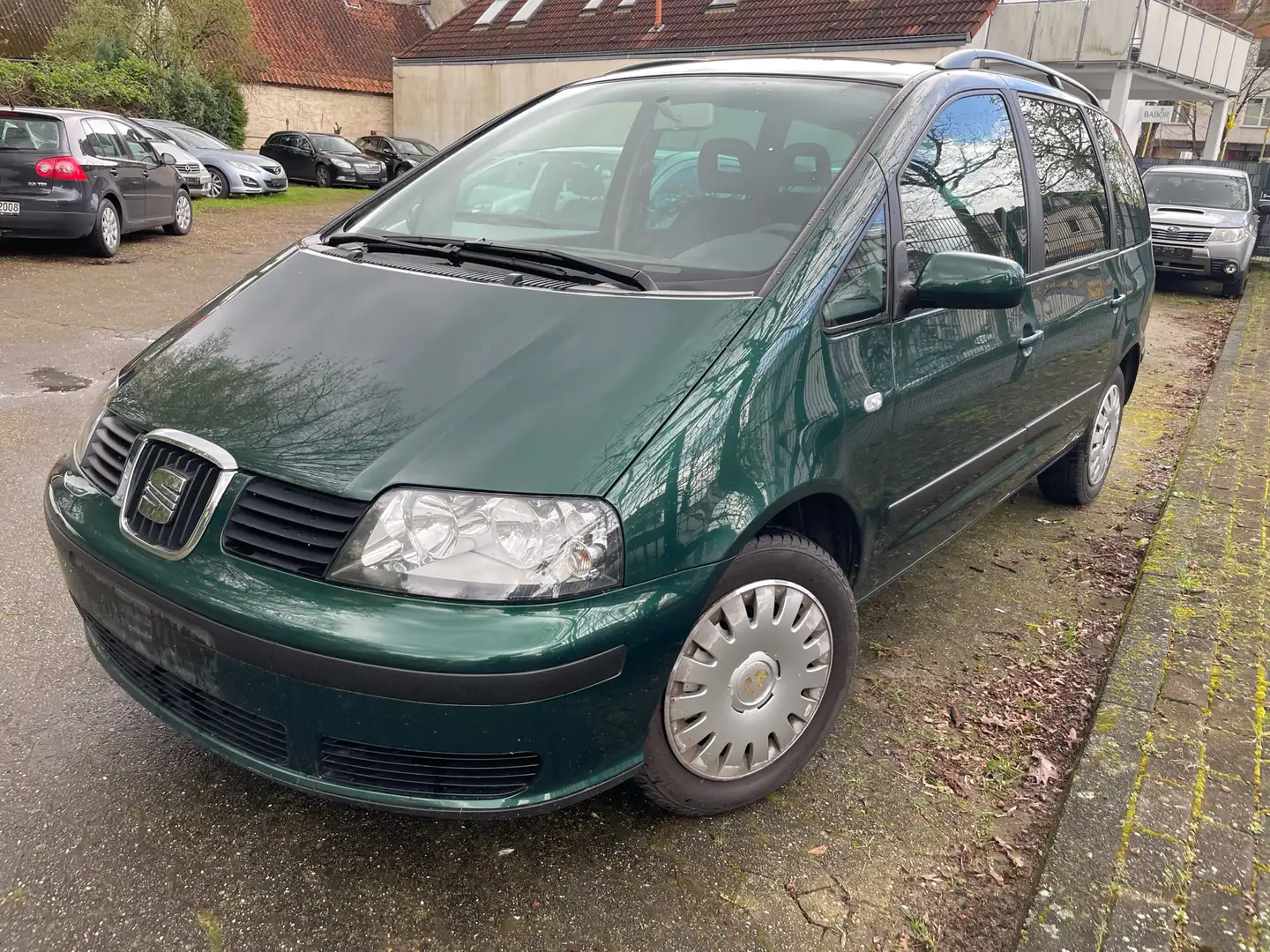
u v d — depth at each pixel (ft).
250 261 37.58
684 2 80.79
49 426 16.87
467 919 7.00
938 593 12.68
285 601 6.36
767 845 7.88
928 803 8.50
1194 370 27.32
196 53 80.43
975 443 10.35
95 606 7.47
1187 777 8.48
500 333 7.41
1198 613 11.57
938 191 9.50
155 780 8.24
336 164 78.23
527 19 91.25
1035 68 12.68
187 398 7.54
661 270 8.37
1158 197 45.55
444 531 6.31
